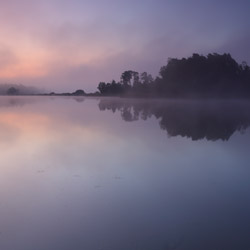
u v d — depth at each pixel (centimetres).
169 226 477
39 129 1470
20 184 667
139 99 6412
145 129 1520
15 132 1361
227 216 511
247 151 1012
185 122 1886
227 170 787
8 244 429
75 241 436
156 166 820
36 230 466
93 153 957
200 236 446
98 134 1334
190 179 711
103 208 544
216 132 1455
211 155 954
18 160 863
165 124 1759
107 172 759
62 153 954
